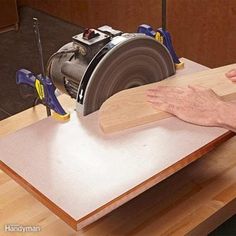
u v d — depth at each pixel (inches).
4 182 52.3
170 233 46.9
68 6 131.8
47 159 44.1
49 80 50.7
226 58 105.3
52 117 49.1
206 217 48.4
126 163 43.0
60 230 47.3
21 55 120.3
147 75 53.2
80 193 40.2
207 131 46.2
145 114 47.5
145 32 56.1
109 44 48.9
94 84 48.5
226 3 98.7
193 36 108.0
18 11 141.0
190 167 54.1
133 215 48.7
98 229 47.4
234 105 47.6
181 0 105.0
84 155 44.2
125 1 117.6
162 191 51.3
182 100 48.5
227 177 52.9
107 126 46.4
